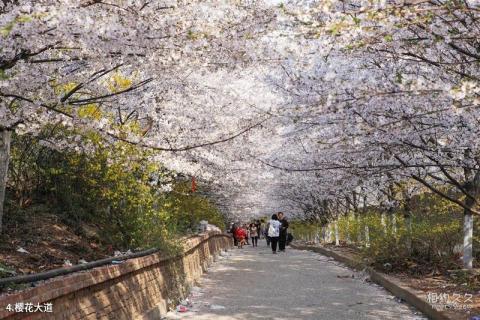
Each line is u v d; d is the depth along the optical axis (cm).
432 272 1220
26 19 429
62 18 526
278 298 1051
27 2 536
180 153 1293
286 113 919
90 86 826
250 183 2523
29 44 563
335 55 891
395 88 817
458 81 783
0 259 816
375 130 901
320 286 1233
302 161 1541
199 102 1346
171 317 866
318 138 1173
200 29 677
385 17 584
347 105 840
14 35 550
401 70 857
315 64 901
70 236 1071
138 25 637
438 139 959
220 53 766
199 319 841
